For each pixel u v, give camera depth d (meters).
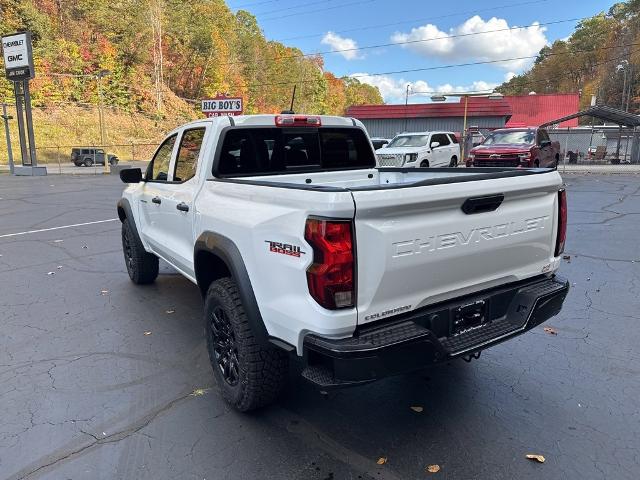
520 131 16.67
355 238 2.22
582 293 5.20
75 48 62.44
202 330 4.39
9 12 56.84
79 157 39.97
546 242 3.12
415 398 3.20
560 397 3.18
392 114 38.03
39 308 4.98
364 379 2.24
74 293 5.48
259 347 2.81
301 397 3.23
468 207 2.58
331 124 4.31
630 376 3.44
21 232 9.42
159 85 70.69
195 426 2.90
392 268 2.35
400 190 2.30
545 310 2.94
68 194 17.00
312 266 2.26
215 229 3.12
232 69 85.75
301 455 2.62
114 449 2.68
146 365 3.71
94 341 4.15
